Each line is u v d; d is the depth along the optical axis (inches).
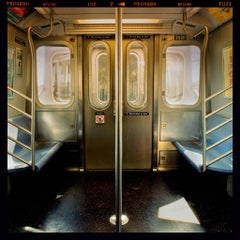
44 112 194.9
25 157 150.8
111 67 192.1
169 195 160.2
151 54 192.1
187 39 189.6
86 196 158.7
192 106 195.5
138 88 195.9
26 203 149.6
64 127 196.7
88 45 191.0
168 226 125.9
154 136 197.8
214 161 129.9
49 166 195.5
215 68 184.7
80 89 193.2
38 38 189.2
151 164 202.8
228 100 164.4
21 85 183.0
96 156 201.6
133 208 143.7
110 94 195.0
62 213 138.2
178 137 197.8
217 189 169.2
